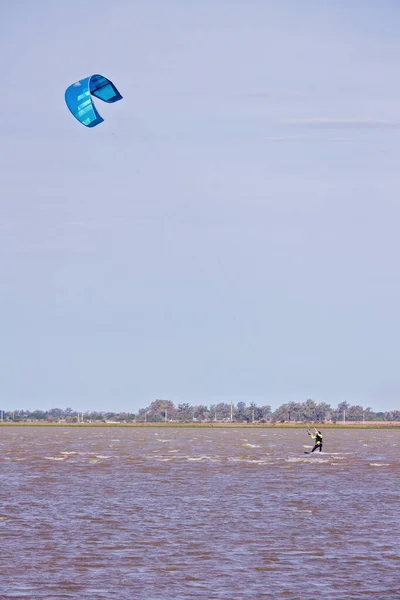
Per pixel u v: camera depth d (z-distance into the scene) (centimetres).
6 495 16712
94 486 18538
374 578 9706
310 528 12781
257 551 11106
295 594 9056
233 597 8944
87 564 10356
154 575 9838
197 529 12669
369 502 15775
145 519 13575
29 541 11688
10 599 8838
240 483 19325
